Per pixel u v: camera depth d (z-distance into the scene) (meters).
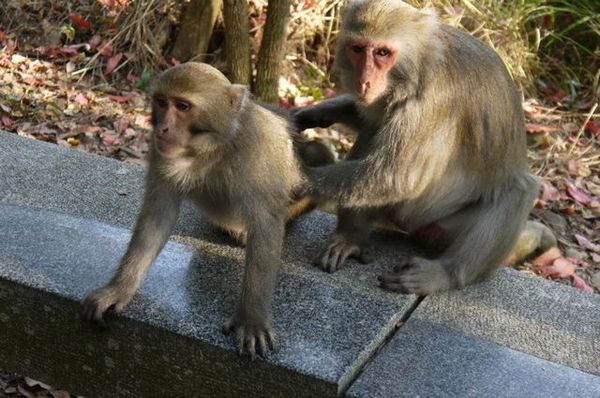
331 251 2.36
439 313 2.28
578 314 2.32
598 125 3.62
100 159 2.68
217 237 2.42
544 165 3.38
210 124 2.11
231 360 2.09
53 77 3.43
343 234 2.39
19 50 3.53
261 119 2.21
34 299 2.19
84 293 2.17
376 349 2.15
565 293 2.38
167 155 2.10
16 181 2.54
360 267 2.37
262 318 2.11
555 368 2.16
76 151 2.70
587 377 2.15
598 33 3.92
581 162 3.42
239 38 3.31
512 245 2.41
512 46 3.82
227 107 2.12
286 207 2.22
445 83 2.31
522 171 2.45
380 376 2.09
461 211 2.43
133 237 2.18
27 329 2.21
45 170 2.60
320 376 2.04
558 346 2.22
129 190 2.56
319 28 3.77
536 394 2.09
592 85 3.89
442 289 2.34
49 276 2.21
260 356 2.07
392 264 2.39
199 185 2.22
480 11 3.85
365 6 2.30
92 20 3.67
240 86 2.13
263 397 2.09
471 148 2.37
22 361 2.24
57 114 3.26
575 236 3.08
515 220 2.40
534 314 2.31
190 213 2.50
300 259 2.37
